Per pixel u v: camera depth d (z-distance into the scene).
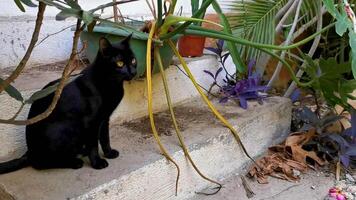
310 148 2.10
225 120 1.79
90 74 1.35
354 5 2.34
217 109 2.05
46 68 1.92
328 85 1.94
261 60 2.50
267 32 2.43
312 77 1.97
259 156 2.03
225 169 1.83
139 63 1.68
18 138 1.49
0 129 1.43
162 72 1.66
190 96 2.19
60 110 1.33
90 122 1.36
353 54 1.44
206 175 1.73
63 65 1.98
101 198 1.28
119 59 1.36
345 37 2.61
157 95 1.98
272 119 2.09
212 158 1.74
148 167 1.44
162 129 1.77
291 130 2.33
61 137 1.34
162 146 1.53
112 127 1.77
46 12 2.03
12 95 0.90
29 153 1.37
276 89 2.73
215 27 2.68
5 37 1.83
